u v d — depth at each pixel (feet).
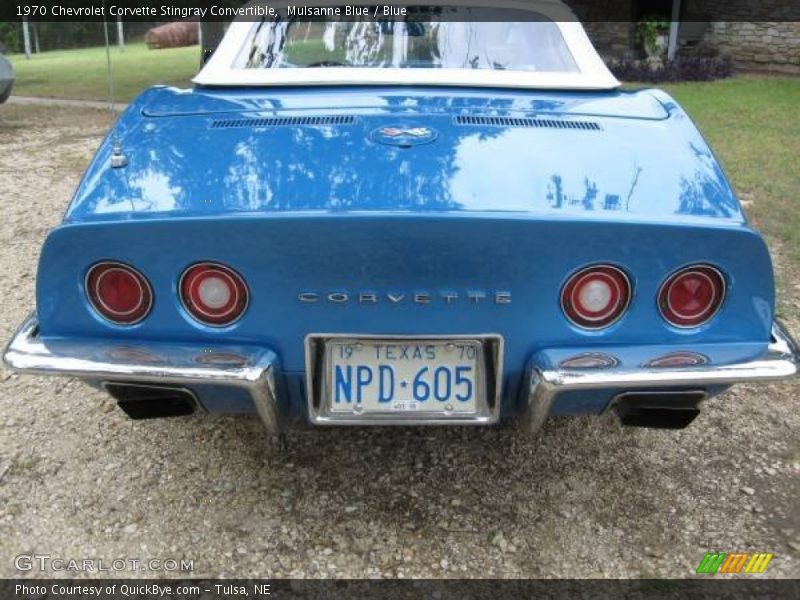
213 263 5.65
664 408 6.07
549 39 8.59
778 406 8.84
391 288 5.66
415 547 6.66
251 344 5.89
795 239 13.84
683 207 5.75
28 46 79.10
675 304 5.76
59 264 5.71
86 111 33.04
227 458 7.83
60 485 7.39
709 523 6.94
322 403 6.05
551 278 5.64
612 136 6.60
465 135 6.49
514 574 6.37
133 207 5.77
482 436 8.21
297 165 6.08
